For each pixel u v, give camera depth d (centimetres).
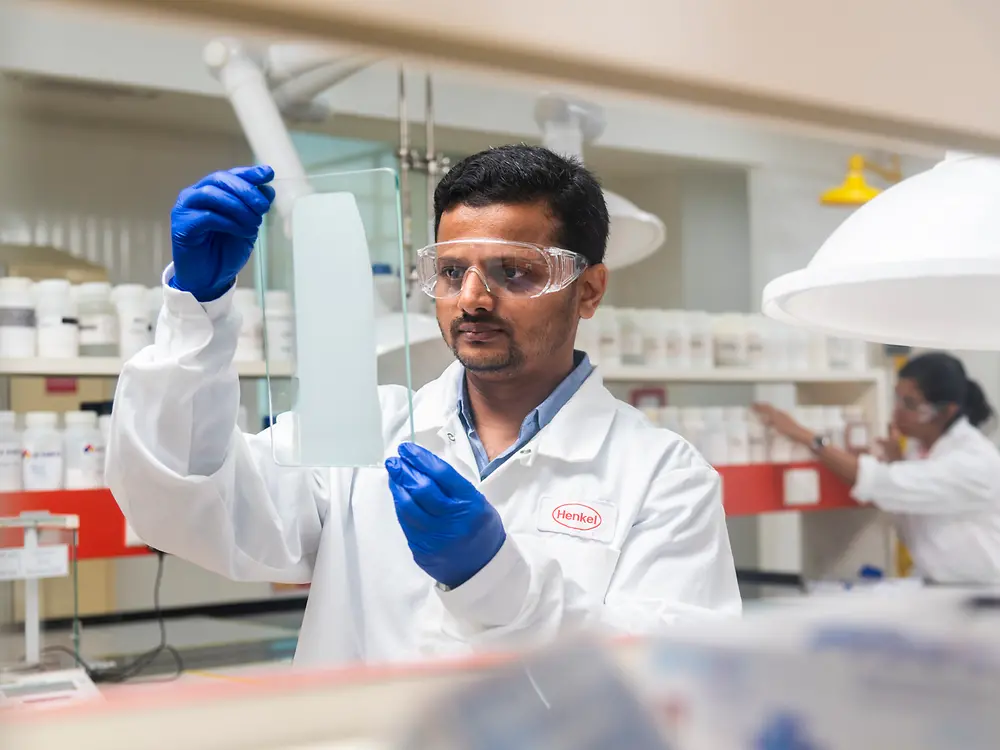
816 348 387
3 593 290
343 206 114
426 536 125
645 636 32
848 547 398
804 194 460
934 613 34
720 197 460
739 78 31
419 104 340
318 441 117
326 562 155
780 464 366
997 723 33
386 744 28
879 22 34
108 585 330
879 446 390
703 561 154
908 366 383
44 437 263
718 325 372
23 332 263
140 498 135
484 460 162
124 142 372
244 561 146
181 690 27
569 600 135
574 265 144
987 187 85
